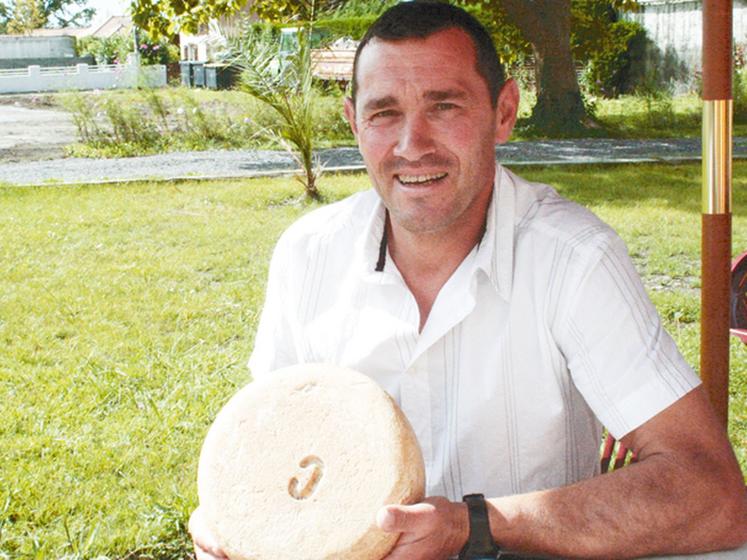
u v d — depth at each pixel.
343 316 1.88
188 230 9.44
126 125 17.62
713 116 2.56
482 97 1.74
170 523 3.60
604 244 1.73
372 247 1.85
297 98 10.98
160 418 4.69
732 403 4.71
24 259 8.27
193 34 15.95
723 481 1.57
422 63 1.71
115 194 11.62
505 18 18.67
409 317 1.80
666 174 12.49
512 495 1.64
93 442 4.48
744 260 3.35
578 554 1.55
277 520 1.41
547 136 17.94
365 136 1.77
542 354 1.75
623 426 1.67
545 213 1.80
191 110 19.02
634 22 25.28
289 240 1.98
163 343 6.00
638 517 1.54
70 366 5.59
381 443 1.43
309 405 1.48
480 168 1.75
